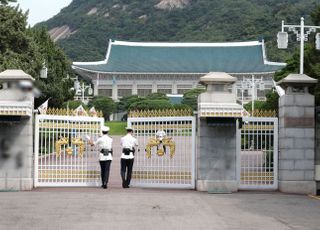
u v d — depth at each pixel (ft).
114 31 604.90
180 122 70.69
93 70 389.19
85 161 74.28
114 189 69.10
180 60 415.23
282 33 104.94
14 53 131.44
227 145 68.49
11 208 52.42
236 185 68.28
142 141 75.00
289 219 48.21
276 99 100.17
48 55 181.06
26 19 139.44
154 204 55.77
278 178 70.18
